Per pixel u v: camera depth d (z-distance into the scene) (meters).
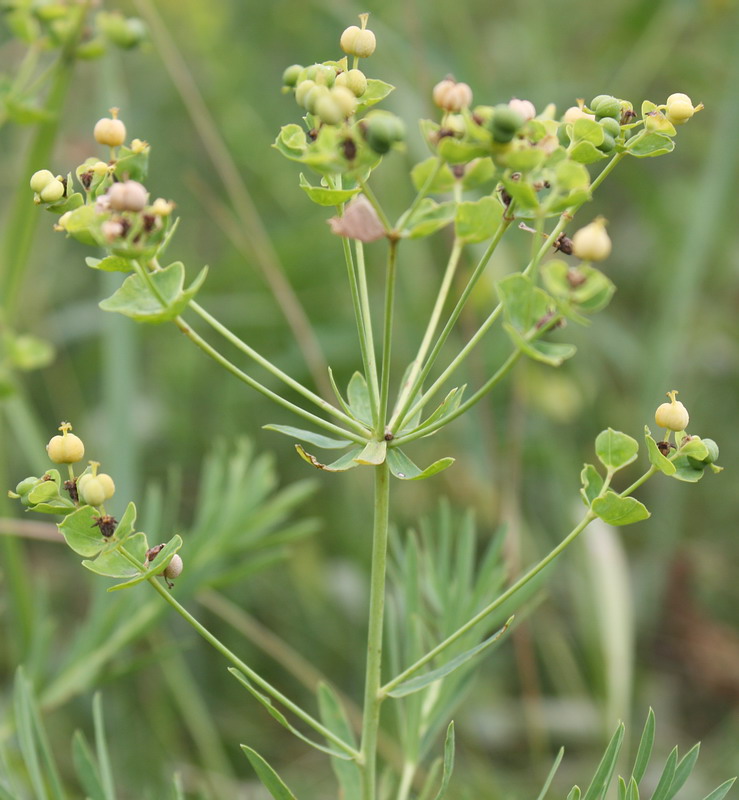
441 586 0.35
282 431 0.29
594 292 0.28
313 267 0.55
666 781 0.30
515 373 0.46
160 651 0.37
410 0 0.46
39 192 0.29
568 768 0.44
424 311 0.52
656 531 0.50
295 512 0.53
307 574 0.50
